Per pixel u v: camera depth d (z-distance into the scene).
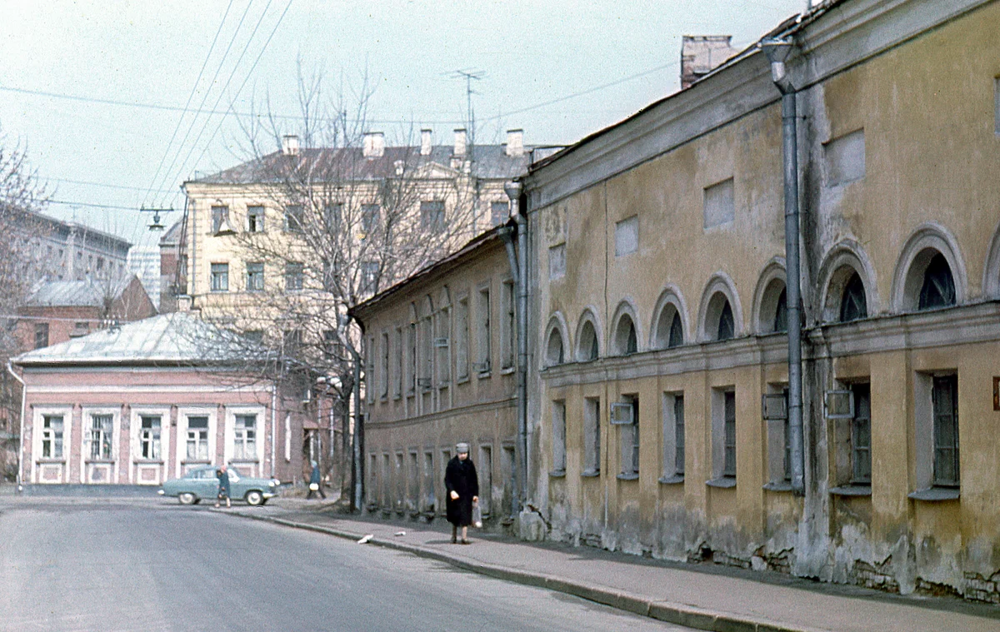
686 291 21.22
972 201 14.21
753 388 19.00
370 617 14.19
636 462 23.62
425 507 38.41
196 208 84.62
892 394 15.59
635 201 23.20
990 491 13.88
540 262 27.86
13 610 15.27
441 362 36.72
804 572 17.48
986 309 13.88
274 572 20.30
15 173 63.00
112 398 71.31
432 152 79.56
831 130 16.98
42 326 105.69
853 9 16.08
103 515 46.59
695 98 20.55
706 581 17.50
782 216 18.27
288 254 51.59
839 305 17.23
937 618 13.02
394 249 49.69
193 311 77.12
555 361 27.64
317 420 67.12
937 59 14.87
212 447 70.56
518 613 15.02
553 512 27.03
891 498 15.59
